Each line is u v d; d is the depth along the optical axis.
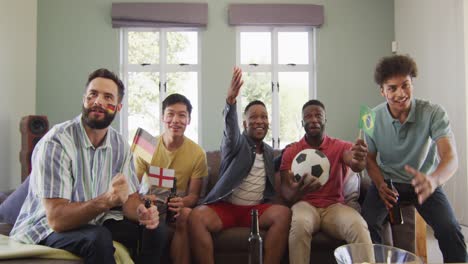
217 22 3.97
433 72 3.36
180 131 2.15
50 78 3.92
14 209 1.71
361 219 1.81
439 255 2.53
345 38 4.02
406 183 1.89
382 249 1.06
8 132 3.41
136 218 1.62
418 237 2.35
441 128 1.77
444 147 1.72
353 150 1.85
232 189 2.01
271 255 1.83
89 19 3.93
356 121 4.02
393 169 1.93
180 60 4.06
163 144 2.23
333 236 1.92
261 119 2.13
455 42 3.05
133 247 1.67
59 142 1.50
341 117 4.02
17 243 1.45
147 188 1.90
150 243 1.61
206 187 2.34
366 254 1.06
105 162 1.64
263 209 2.00
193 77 4.05
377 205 1.92
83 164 1.57
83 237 1.34
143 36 4.05
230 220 2.01
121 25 3.92
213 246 1.92
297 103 4.10
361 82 4.03
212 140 3.94
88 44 3.93
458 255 1.76
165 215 1.89
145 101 4.07
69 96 3.92
